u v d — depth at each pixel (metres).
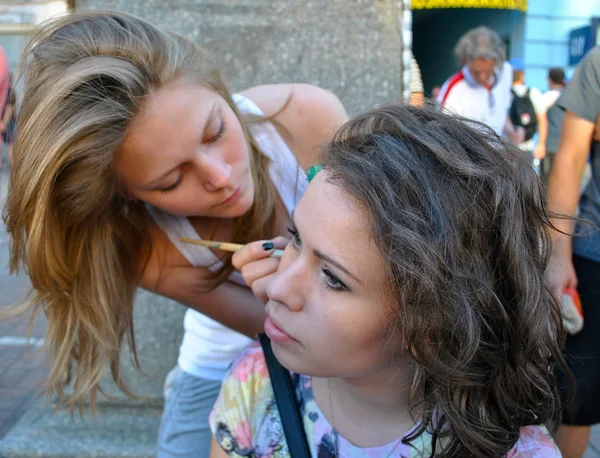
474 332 0.76
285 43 2.13
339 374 0.82
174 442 1.50
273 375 0.98
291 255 0.86
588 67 1.81
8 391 2.83
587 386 1.78
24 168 1.03
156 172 1.02
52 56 1.03
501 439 0.83
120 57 0.99
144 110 0.98
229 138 1.09
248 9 2.11
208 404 1.48
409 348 0.77
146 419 2.27
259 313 1.33
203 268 1.28
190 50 1.12
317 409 0.96
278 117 1.37
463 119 0.86
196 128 1.01
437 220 0.73
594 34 7.23
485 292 0.77
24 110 1.05
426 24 8.02
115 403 2.30
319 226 0.76
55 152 0.98
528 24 7.56
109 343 1.27
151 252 1.29
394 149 0.77
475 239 0.76
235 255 1.07
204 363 1.47
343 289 0.76
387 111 0.86
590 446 2.38
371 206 0.73
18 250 1.17
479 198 0.76
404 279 0.73
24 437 2.19
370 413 0.91
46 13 5.88
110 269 1.23
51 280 1.16
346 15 2.12
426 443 0.87
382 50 2.14
